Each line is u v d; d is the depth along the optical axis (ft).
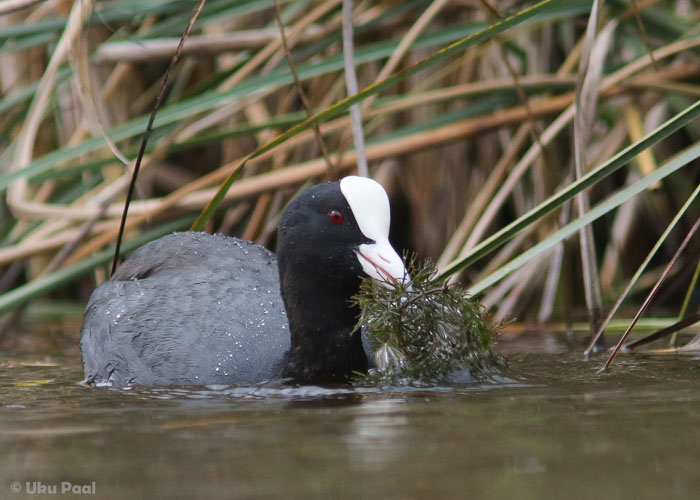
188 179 48.24
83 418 18.89
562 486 13.16
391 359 23.31
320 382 24.23
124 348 26.45
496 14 28.73
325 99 40.78
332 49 40.09
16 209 31.91
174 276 28.45
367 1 38.04
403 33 41.39
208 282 27.86
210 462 14.82
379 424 17.47
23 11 40.98
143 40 34.42
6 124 38.14
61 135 42.11
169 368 25.64
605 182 43.50
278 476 13.91
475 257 24.59
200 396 22.07
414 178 44.68
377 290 23.76
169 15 39.17
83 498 13.08
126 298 27.99
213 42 36.11
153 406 20.42
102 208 32.12
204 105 31.63
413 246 47.91
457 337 23.31
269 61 35.78
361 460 14.73
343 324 25.30
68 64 35.45
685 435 16.05
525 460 14.57
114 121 41.75
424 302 23.41
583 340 31.76
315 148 40.27
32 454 15.61
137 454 15.46
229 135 32.83
